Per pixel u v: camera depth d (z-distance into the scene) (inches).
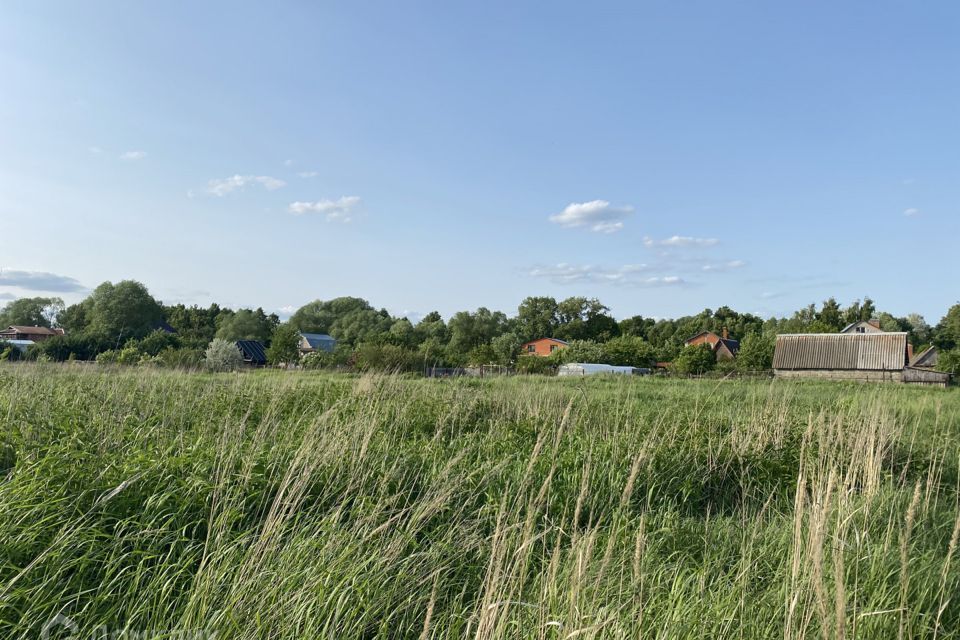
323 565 143.6
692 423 355.3
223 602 128.3
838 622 101.9
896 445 335.0
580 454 264.1
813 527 136.6
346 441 229.8
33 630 120.0
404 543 160.6
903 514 210.7
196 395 416.2
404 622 138.6
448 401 419.2
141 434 247.3
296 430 298.4
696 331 3663.9
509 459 256.7
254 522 179.5
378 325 3572.8
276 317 3882.9
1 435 215.9
